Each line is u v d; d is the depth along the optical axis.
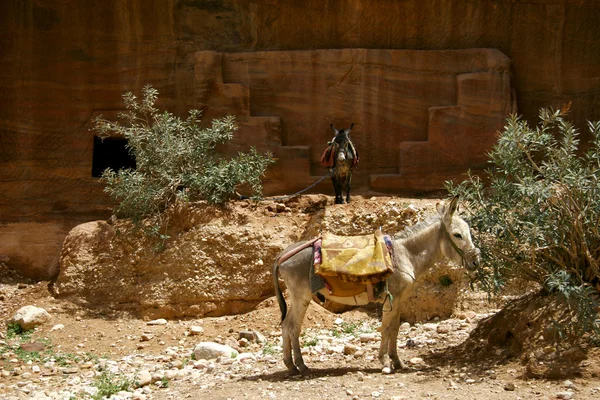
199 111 15.34
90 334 11.70
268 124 16.08
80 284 13.49
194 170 14.44
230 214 13.51
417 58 16.27
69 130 16.33
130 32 16.39
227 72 16.41
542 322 7.87
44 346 11.11
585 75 16.27
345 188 15.13
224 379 8.35
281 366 8.82
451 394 6.78
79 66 16.34
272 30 16.80
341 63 16.34
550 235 8.04
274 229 13.09
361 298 7.88
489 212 8.57
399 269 7.92
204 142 14.61
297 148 16.09
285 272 8.15
